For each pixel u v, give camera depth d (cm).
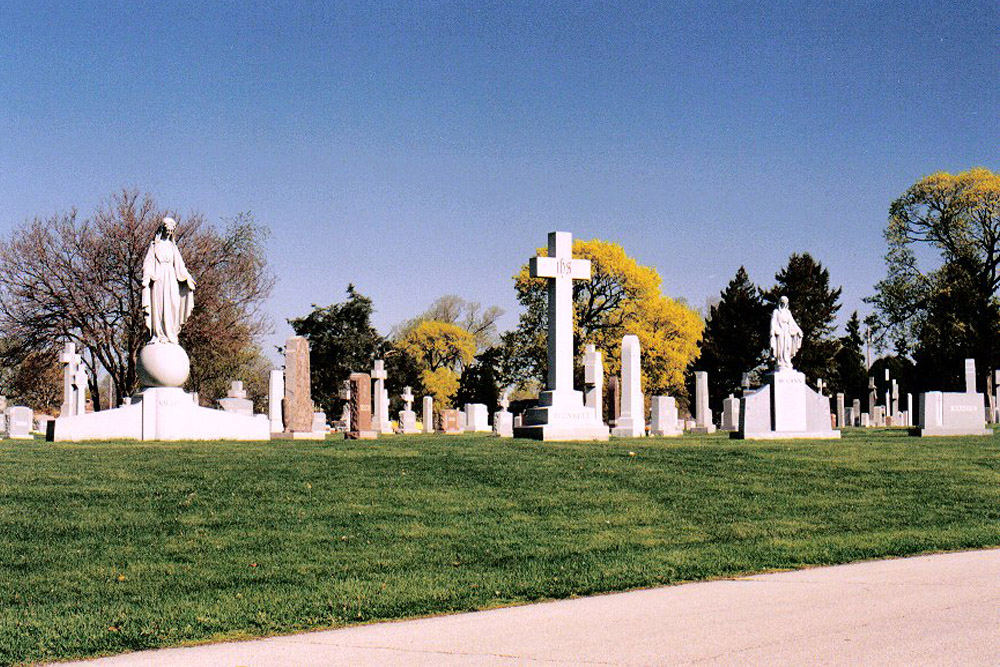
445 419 5266
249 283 5697
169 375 2583
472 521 1513
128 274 5272
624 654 837
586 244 6894
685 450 2372
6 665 864
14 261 5066
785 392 3306
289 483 1723
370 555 1297
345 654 866
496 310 9981
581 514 1600
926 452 2464
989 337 6444
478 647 879
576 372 7019
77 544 1298
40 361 5431
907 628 900
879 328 6862
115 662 861
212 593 1101
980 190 6269
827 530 1548
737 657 812
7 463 1845
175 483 1686
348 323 7900
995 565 1255
